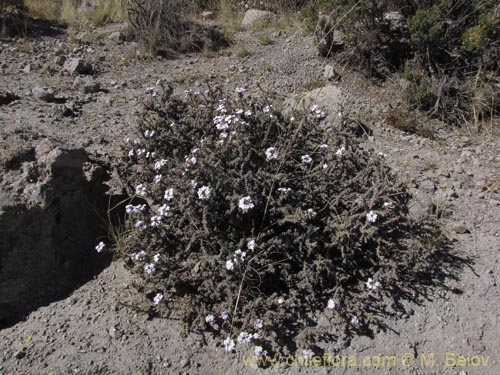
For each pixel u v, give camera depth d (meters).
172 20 7.76
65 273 3.67
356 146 4.12
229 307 3.21
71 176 3.75
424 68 6.22
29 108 5.26
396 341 3.31
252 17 8.72
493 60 6.20
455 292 3.59
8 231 3.42
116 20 8.52
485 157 5.13
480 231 4.11
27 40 7.36
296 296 3.40
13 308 3.49
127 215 4.02
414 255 3.57
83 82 5.96
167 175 3.75
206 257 3.33
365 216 3.50
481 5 6.31
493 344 3.35
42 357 3.18
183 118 4.27
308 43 7.08
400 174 4.64
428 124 5.69
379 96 6.09
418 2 6.63
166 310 3.36
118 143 4.79
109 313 3.42
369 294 3.47
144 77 6.51
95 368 3.11
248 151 3.68
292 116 4.16
